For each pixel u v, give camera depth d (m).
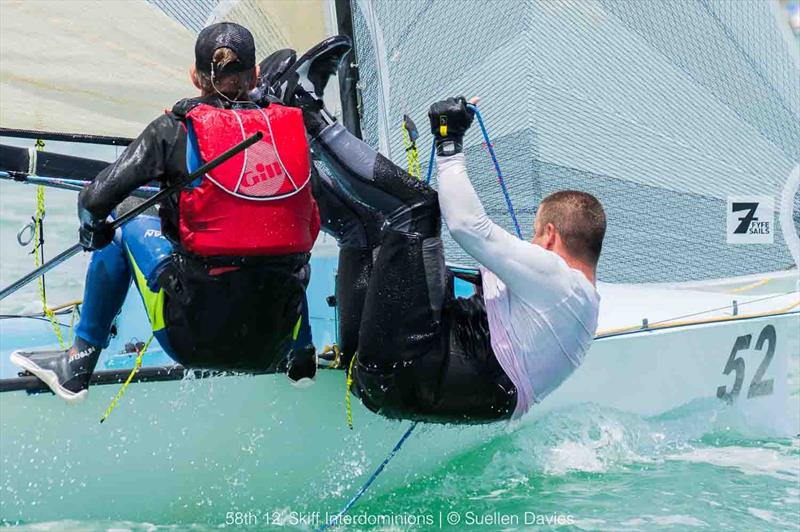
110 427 9.66
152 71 11.86
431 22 13.93
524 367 9.02
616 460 12.04
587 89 14.45
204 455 9.99
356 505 10.53
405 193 8.88
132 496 9.79
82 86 11.52
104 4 11.40
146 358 13.69
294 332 8.92
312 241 8.52
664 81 14.50
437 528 9.86
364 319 9.03
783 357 14.34
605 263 14.52
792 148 14.85
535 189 14.52
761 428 13.98
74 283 23.86
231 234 7.99
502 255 8.59
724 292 15.11
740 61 14.60
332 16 12.49
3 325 15.46
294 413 10.29
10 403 9.34
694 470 11.65
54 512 9.58
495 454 11.59
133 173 7.89
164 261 8.54
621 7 14.34
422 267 8.88
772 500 10.48
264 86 8.95
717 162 14.70
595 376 12.32
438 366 8.96
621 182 14.57
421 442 10.99
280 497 10.25
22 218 28.67
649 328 12.92
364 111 13.23
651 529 9.58
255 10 12.07
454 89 14.24
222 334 8.38
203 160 7.96
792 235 15.03
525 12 14.39
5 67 11.01
